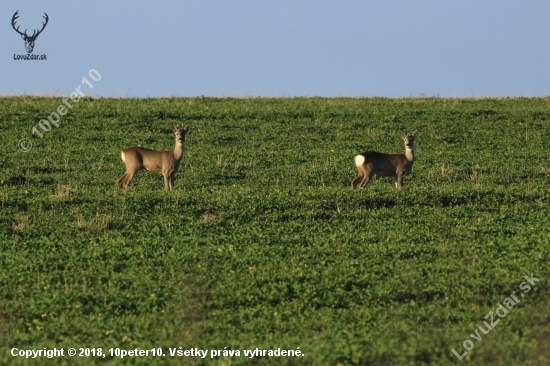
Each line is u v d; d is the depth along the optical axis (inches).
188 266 2053.4
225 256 2151.8
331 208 2662.4
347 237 2352.4
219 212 2566.4
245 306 1807.3
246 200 2674.7
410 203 2748.5
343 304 1820.9
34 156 3545.8
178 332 1622.8
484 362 1445.6
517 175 3385.8
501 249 2261.3
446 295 1857.8
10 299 1846.7
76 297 1828.2
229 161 3567.9
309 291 1868.8
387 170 3053.6
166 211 2571.4
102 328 1652.3
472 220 2568.9
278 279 1971.0
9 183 3080.7
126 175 2972.4
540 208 2741.1
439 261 2134.6
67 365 1429.6
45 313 1737.2
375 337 1568.7
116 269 2066.9
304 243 2300.7
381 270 2044.8
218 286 1910.7
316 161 3629.4
